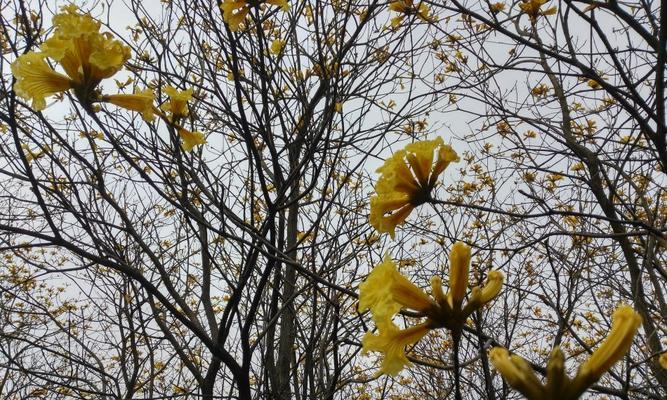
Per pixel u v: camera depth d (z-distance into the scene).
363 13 5.00
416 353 6.38
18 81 2.53
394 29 4.93
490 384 2.82
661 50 2.93
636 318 1.27
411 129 6.29
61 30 2.47
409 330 1.70
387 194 2.23
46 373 5.05
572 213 2.62
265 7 4.80
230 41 3.38
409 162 2.20
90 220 3.85
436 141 2.19
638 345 4.79
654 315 5.27
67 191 5.16
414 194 2.22
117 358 7.55
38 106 2.55
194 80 5.54
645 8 3.70
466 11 3.35
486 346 2.46
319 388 5.73
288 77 5.03
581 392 1.20
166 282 4.23
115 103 2.82
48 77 2.58
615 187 4.37
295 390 5.58
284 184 3.87
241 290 4.06
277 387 5.26
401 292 1.70
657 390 4.62
